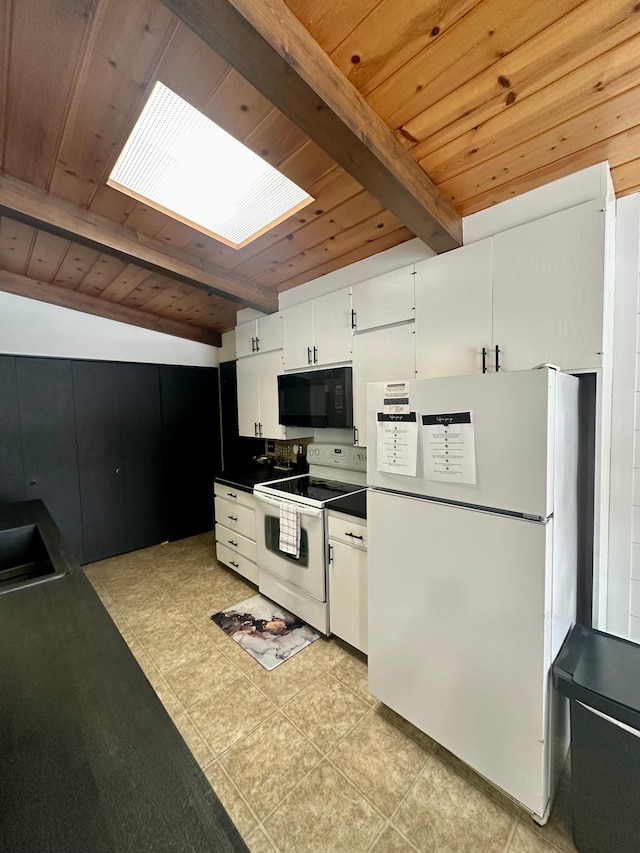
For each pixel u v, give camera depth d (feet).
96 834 1.64
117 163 5.20
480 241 5.45
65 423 10.61
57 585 4.02
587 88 3.66
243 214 6.29
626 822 3.48
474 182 5.08
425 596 4.68
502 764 4.11
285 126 4.33
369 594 5.39
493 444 3.97
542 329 4.89
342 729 5.31
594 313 4.49
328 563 7.09
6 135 4.75
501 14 3.08
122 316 11.43
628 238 5.08
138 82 3.90
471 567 4.21
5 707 2.35
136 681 2.61
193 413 13.48
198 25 2.85
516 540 3.86
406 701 5.04
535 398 3.66
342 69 3.59
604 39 3.20
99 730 2.19
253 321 10.34
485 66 3.52
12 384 9.76
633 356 5.11
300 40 3.18
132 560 11.42
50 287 10.03
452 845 3.86
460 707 4.43
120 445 11.71
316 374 8.18
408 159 4.58
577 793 3.75
